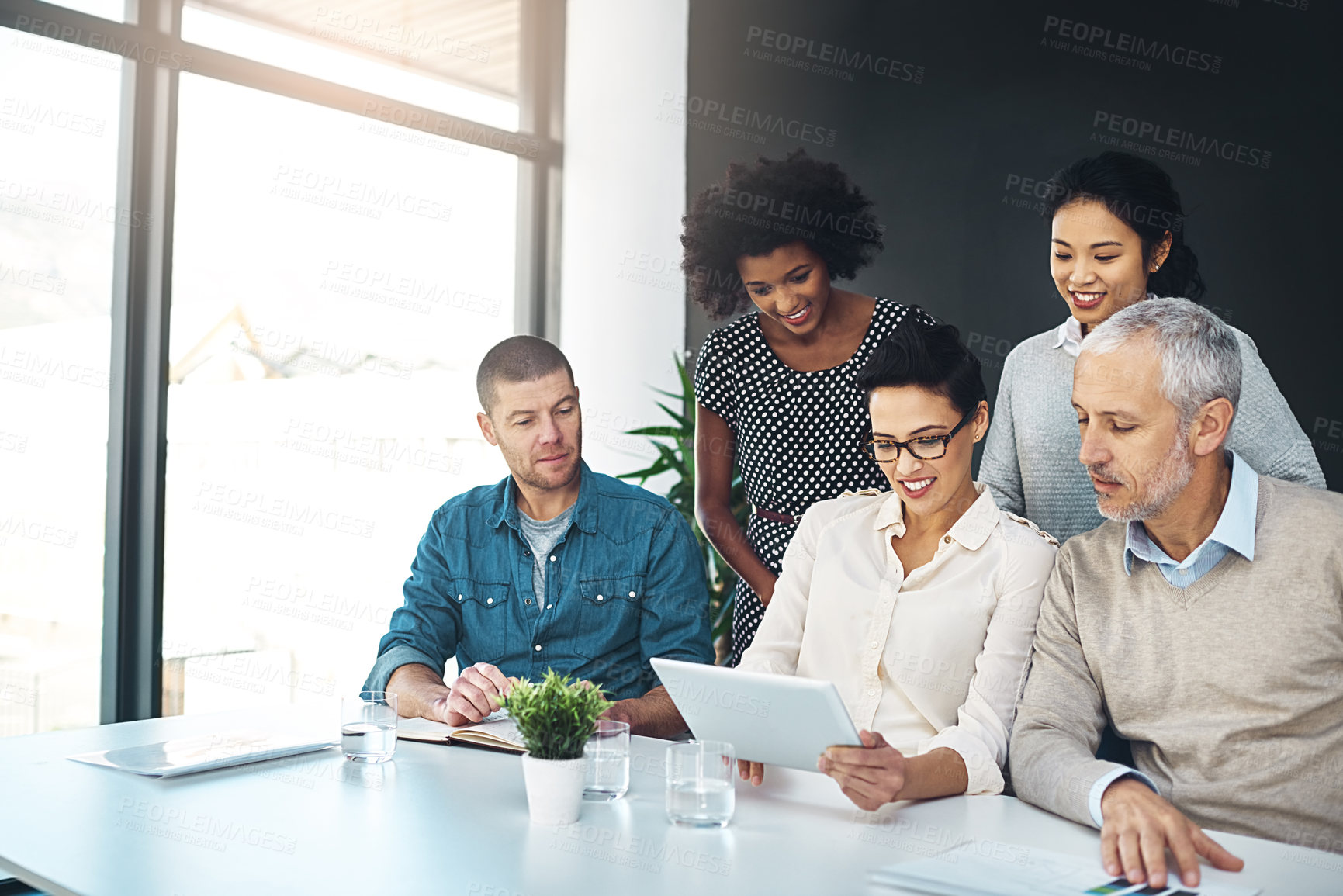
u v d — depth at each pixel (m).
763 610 2.88
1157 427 1.44
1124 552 1.57
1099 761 1.28
